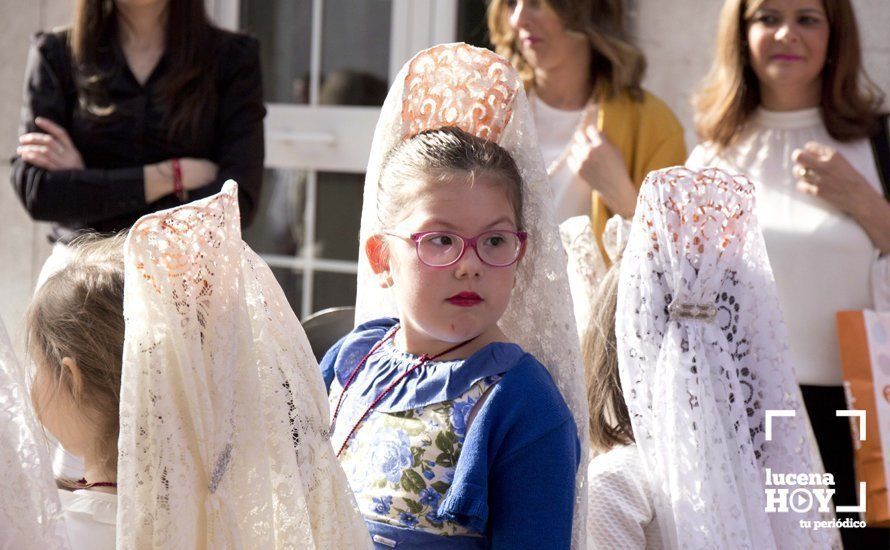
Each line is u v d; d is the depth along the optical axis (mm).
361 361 4762
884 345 6969
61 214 7656
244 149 7820
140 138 7715
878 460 6828
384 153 4766
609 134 8172
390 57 11008
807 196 7402
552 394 4250
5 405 3428
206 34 7844
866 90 8234
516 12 8312
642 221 4762
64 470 4594
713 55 9141
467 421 4250
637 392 4742
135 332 3484
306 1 11281
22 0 11383
